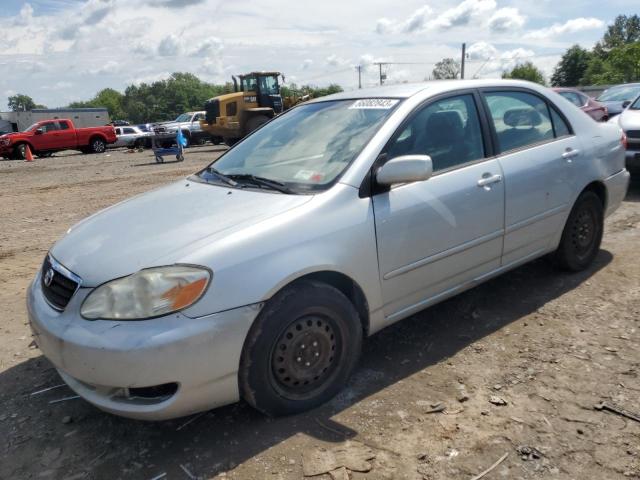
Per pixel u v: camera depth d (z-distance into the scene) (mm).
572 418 2713
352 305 2947
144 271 2479
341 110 3670
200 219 2861
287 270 2648
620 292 4176
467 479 2359
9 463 2639
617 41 96250
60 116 44656
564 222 4262
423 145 3363
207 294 2473
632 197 7527
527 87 4172
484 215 3561
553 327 3684
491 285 4469
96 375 2443
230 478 2434
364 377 3207
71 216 8805
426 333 3729
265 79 23031
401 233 3115
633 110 8117
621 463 2396
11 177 15273
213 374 2520
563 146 4188
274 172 3336
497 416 2764
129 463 2586
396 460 2492
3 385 3365
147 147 30125
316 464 2490
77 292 2594
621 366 3154
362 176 3025
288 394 2803
